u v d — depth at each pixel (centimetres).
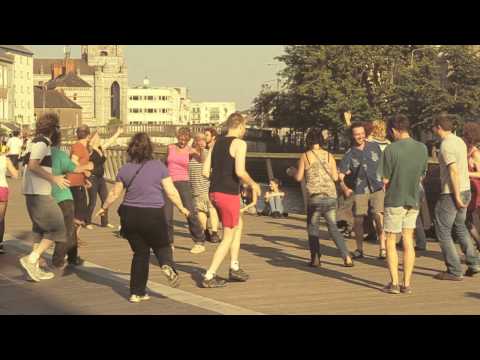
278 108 7738
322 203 1215
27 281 1080
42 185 1086
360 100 6844
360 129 1295
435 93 6600
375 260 1292
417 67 6844
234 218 1038
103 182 1770
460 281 1096
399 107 6762
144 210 937
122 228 943
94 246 1460
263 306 918
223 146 1029
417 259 1295
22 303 933
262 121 8662
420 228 1385
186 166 1398
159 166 946
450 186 1095
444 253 1105
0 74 14462
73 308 902
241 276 1084
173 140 9825
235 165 1021
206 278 1038
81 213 1300
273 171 2089
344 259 1223
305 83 7119
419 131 6844
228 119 1040
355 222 1306
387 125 1022
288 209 2225
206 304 916
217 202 1034
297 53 7256
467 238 1130
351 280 1099
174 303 923
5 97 14688
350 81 7006
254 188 1021
